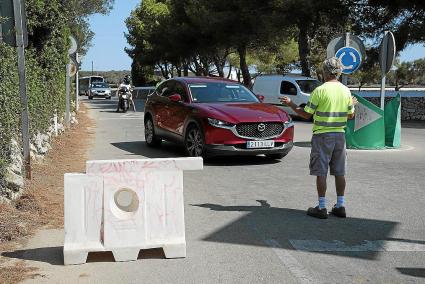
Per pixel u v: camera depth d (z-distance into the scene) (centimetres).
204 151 1075
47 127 1184
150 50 6025
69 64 1731
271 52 5206
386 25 2612
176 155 1220
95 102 4588
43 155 1030
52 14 1127
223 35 3431
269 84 2562
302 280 461
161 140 1355
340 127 663
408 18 2467
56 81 1373
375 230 616
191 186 862
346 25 2786
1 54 691
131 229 511
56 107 1398
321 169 662
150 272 481
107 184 510
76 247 500
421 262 509
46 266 494
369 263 505
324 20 2845
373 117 1310
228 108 1100
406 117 2464
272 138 1069
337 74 675
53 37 1208
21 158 795
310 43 3441
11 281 455
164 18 4831
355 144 1329
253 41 3694
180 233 523
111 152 1257
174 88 1268
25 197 691
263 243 564
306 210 709
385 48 1334
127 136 1616
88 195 508
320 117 660
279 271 483
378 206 730
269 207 723
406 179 922
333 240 577
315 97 661
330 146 659
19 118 812
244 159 1148
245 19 3200
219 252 536
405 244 564
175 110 1202
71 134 1605
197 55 5019
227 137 1046
